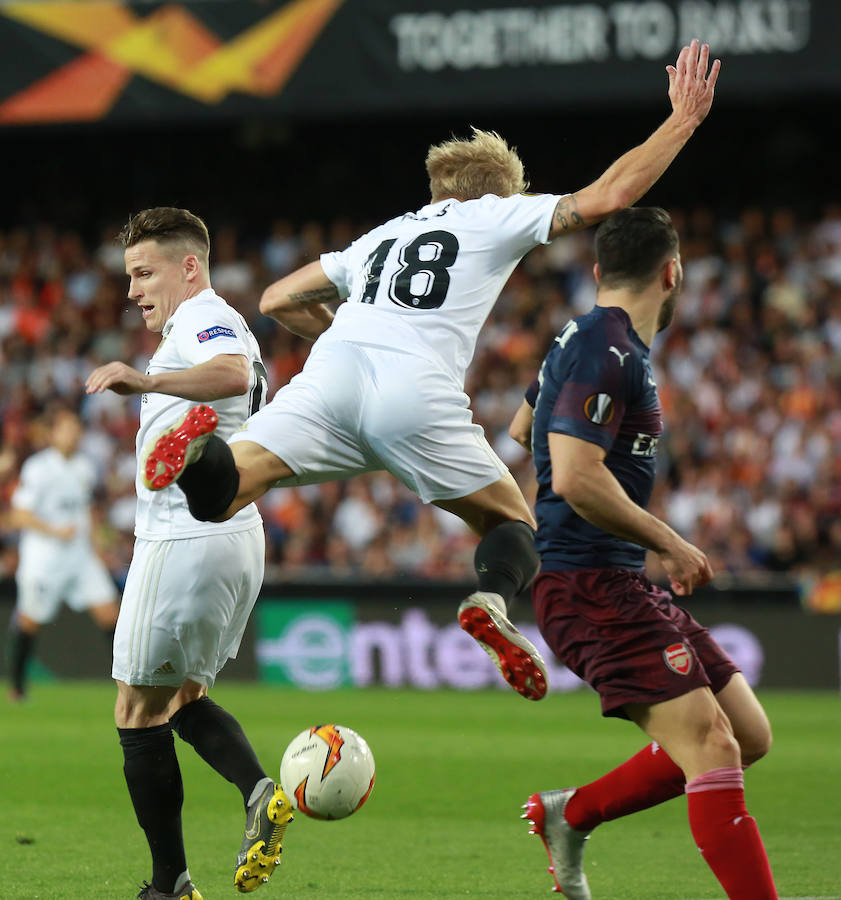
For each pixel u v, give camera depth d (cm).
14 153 8594
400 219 1703
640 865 1969
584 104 6538
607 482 1382
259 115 6388
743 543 5456
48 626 5091
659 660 1389
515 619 4788
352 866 1956
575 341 1431
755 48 5819
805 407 6094
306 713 3984
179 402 1658
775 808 2452
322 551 5841
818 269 6956
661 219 1482
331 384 1570
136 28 6494
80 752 3145
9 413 6944
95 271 7662
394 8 6228
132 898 1708
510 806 2492
